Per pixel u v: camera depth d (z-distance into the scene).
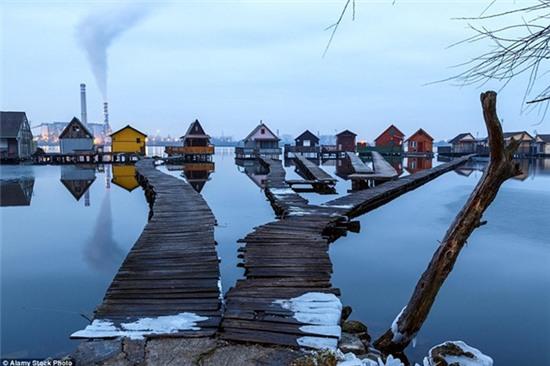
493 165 4.01
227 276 8.02
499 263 9.27
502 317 6.41
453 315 6.48
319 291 5.69
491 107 3.73
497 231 12.38
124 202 18.42
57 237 12.04
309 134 57.00
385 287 7.71
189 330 4.45
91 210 16.48
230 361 3.87
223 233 11.98
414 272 8.60
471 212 4.14
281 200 14.62
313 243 8.29
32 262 9.56
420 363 4.78
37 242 11.44
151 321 4.67
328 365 3.56
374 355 4.10
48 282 8.17
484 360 3.78
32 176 29.77
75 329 6.02
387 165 31.31
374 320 6.28
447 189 22.34
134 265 6.70
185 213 11.42
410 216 14.84
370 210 15.89
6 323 6.22
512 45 2.01
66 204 17.84
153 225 9.81
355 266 9.02
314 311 4.98
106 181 26.77
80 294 7.50
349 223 12.26
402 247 10.59
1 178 28.23
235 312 4.94
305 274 6.43
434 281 4.35
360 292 7.46
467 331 5.92
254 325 4.59
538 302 7.02
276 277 6.32
